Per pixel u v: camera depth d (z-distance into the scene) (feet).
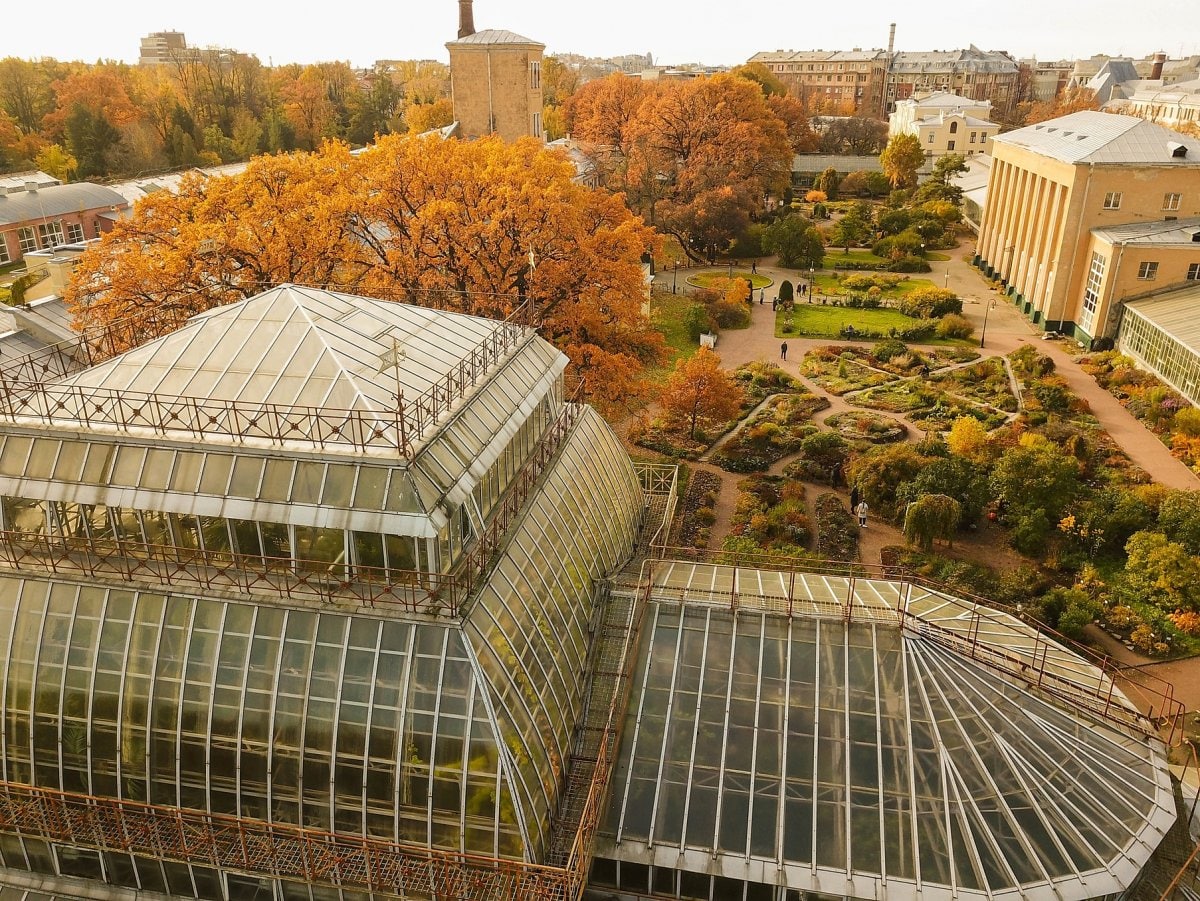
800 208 637.30
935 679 112.78
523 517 122.01
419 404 103.35
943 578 202.18
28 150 635.66
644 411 291.79
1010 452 231.30
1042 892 99.30
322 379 107.45
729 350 366.43
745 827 104.42
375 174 240.32
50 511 108.06
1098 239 351.25
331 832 97.76
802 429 284.82
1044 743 109.70
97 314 214.69
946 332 376.27
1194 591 191.52
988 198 483.51
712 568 146.41
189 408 105.81
